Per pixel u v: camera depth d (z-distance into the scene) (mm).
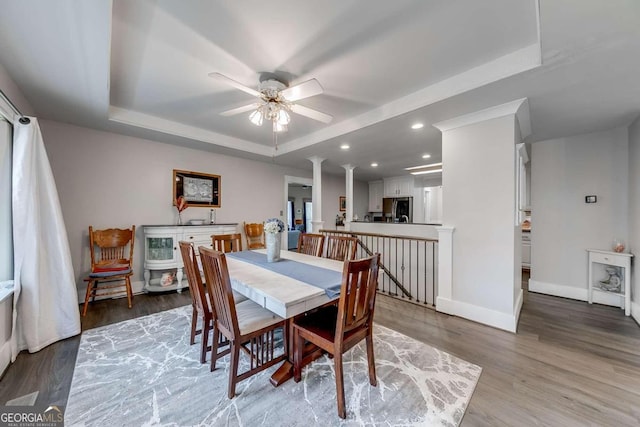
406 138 3539
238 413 1462
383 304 3242
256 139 4168
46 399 1550
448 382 1729
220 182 4527
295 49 1860
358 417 1436
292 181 5727
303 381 1746
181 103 2818
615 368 1887
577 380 1752
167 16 1538
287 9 1491
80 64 1856
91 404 1516
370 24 1611
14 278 2014
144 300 3336
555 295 3580
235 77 2229
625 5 1266
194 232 3844
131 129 3260
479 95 2225
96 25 1457
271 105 2227
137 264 3646
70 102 2508
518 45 1812
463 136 2775
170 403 1532
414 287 3926
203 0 1423
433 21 1579
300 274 2018
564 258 3533
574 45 1574
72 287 2357
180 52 1894
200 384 1702
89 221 3279
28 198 2090
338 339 1442
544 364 1938
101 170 3354
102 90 2256
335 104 2787
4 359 1812
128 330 2469
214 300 1757
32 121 2145
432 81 2311
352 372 1849
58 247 2287
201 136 3703
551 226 3635
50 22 1425
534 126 3057
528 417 1438
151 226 3551
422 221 7043
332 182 7117
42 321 2137
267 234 2523
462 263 2793
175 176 3984
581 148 3400
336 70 2129
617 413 1466
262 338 1782
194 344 2213
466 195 2752
